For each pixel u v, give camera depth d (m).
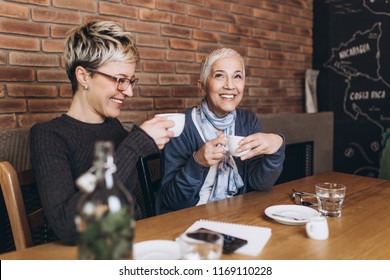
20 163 1.64
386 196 1.33
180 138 1.50
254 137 1.26
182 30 2.36
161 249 0.82
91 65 1.10
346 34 3.06
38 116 1.79
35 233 1.37
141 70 2.17
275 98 3.03
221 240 0.73
